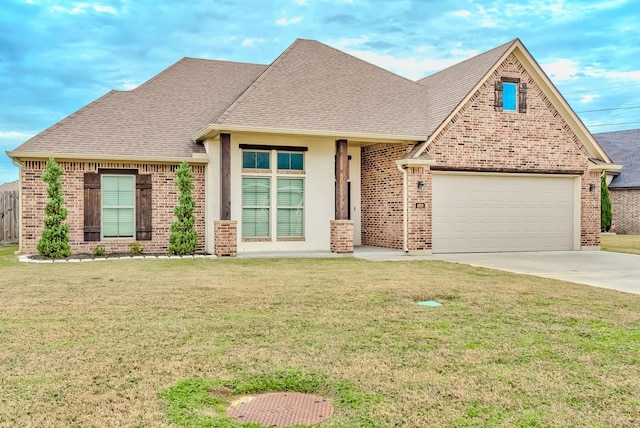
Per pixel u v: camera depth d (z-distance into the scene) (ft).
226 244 51.29
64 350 19.06
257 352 18.95
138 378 16.31
